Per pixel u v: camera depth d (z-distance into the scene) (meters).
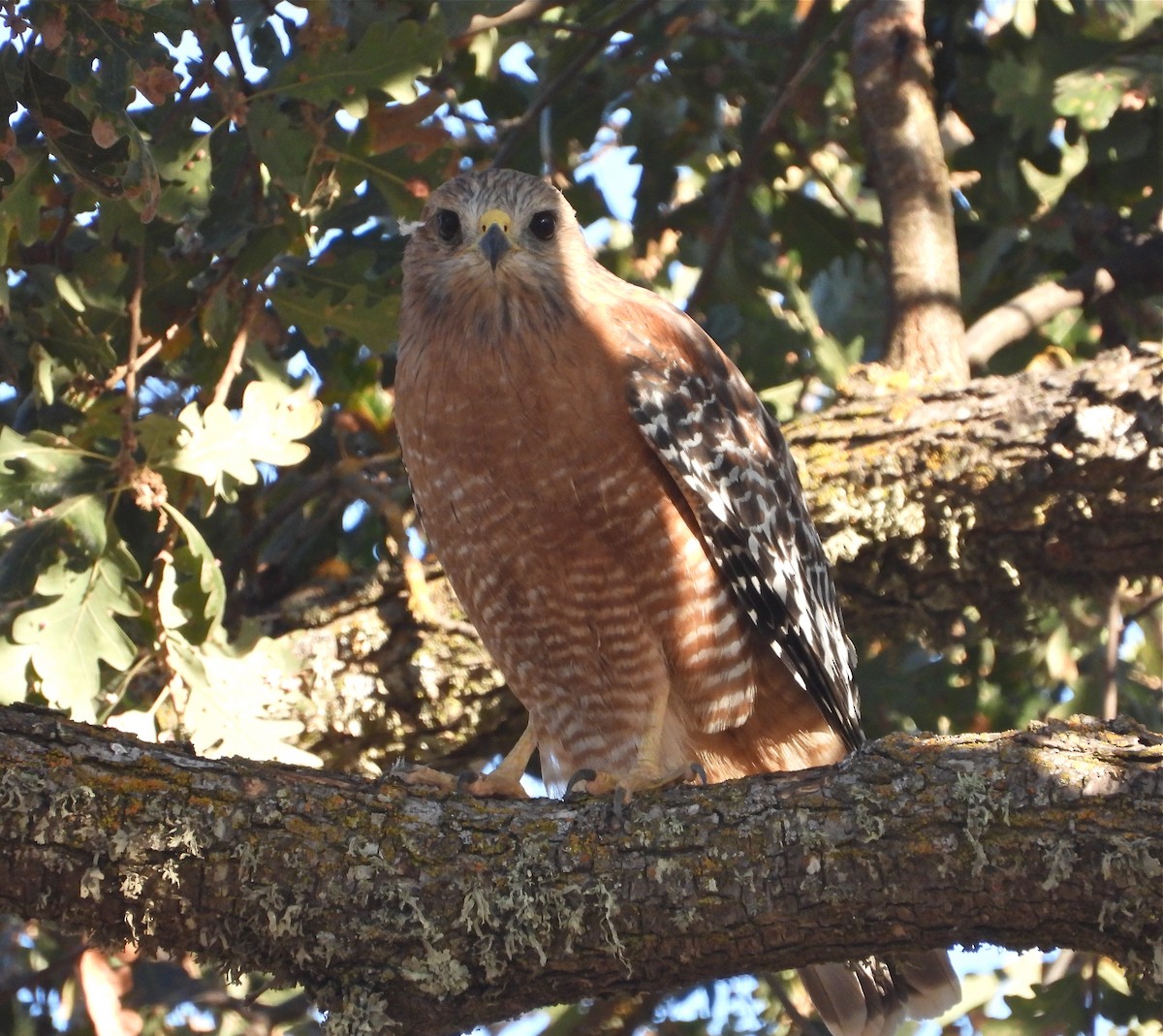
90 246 10.34
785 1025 12.31
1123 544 11.17
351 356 11.84
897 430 11.22
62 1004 11.52
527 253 8.88
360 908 6.76
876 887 6.56
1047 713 12.85
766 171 13.02
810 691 9.66
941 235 12.32
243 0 9.74
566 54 12.41
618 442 8.79
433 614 11.20
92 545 8.93
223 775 6.84
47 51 8.01
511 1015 7.02
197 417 9.20
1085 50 11.29
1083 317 13.52
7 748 6.62
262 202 9.57
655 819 6.88
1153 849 6.23
